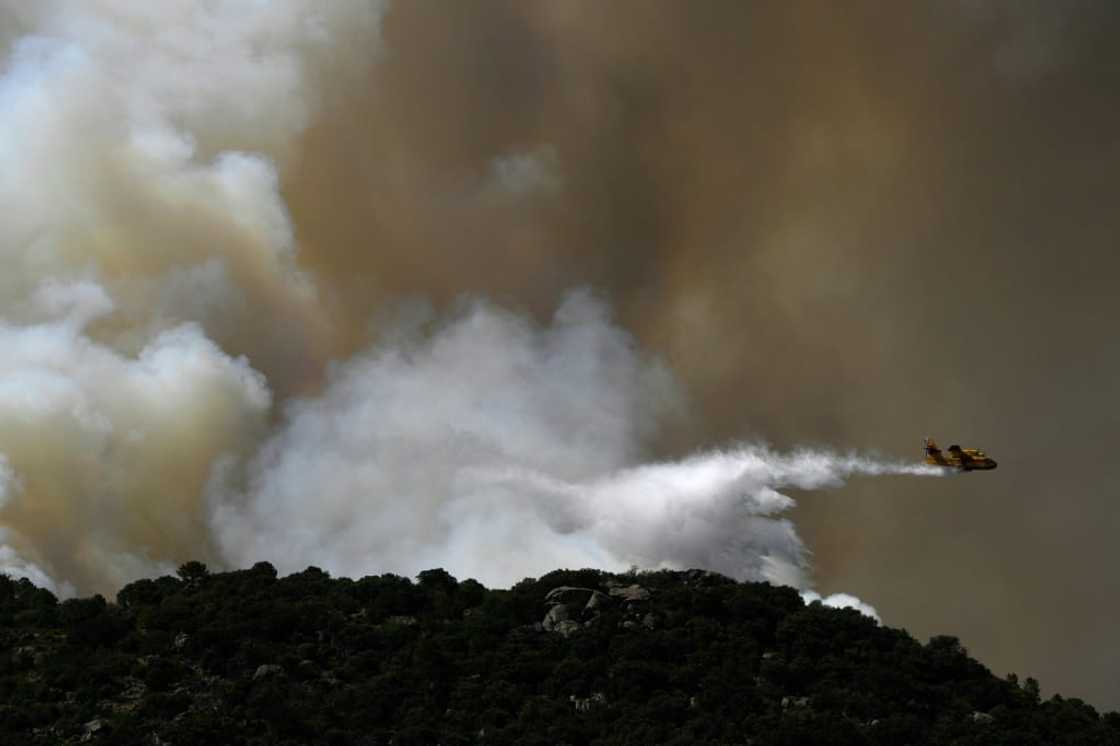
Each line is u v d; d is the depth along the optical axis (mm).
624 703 158250
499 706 157500
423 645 166500
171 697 152500
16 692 153875
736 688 160500
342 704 155000
